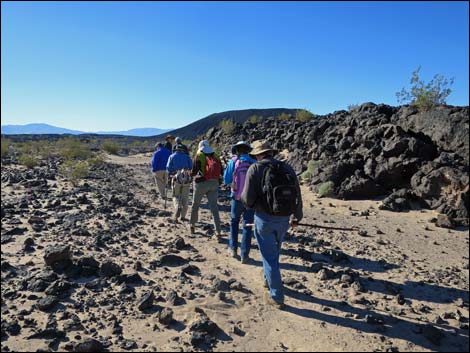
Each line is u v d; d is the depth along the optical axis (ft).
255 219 15.26
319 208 34.30
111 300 14.98
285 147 59.82
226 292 16.07
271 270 14.85
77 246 21.29
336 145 46.37
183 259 19.85
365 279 18.08
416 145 36.76
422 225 28.89
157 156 36.45
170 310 13.64
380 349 12.26
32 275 16.84
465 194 30.32
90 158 77.56
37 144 107.55
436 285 17.80
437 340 12.84
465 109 39.52
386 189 37.29
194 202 24.14
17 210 29.09
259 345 12.39
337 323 13.84
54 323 13.14
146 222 27.61
